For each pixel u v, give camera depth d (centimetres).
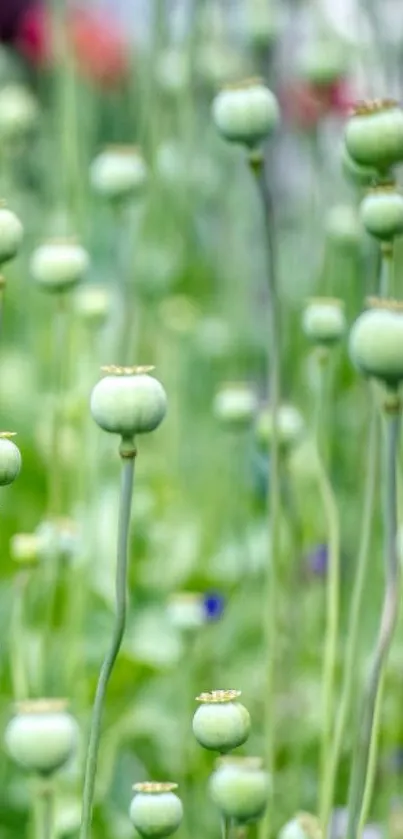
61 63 330
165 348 305
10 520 274
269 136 183
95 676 232
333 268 257
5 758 225
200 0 306
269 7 282
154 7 281
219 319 329
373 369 157
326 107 286
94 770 158
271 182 360
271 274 185
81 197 288
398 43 264
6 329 353
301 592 232
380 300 158
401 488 189
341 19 298
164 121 308
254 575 249
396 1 286
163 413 158
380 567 229
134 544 259
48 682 226
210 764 224
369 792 170
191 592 255
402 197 168
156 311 304
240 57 340
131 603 249
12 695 231
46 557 207
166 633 237
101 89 413
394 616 159
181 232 321
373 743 170
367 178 190
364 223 168
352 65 287
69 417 239
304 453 263
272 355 187
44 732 168
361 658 219
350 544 241
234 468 278
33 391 314
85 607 232
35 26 419
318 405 207
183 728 219
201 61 323
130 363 255
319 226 301
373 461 179
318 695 230
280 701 228
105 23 411
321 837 174
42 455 280
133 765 231
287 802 218
